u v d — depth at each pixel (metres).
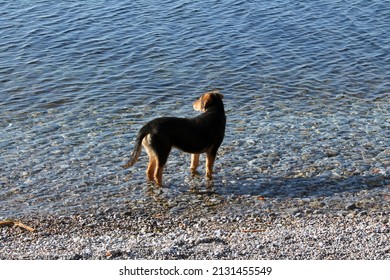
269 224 11.48
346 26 22.88
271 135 15.23
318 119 16.23
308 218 11.72
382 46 21.27
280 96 17.86
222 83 18.70
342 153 14.32
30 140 15.03
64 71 19.38
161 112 16.78
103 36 21.84
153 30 22.34
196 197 12.66
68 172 13.57
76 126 15.84
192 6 24.61
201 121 13.02
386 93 18.09
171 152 14.60
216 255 9.74
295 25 22.91
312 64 20.03
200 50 20.86
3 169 13.66
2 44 21.22
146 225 11.55
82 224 11.59
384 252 9.77
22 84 18.47
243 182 13.22
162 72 19.38
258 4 24.86
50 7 24.47
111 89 18.20
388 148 14.53
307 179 13.27
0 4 24.78
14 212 12.05
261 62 20.11
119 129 15.66
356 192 12.74
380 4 24.97
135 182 13.23
